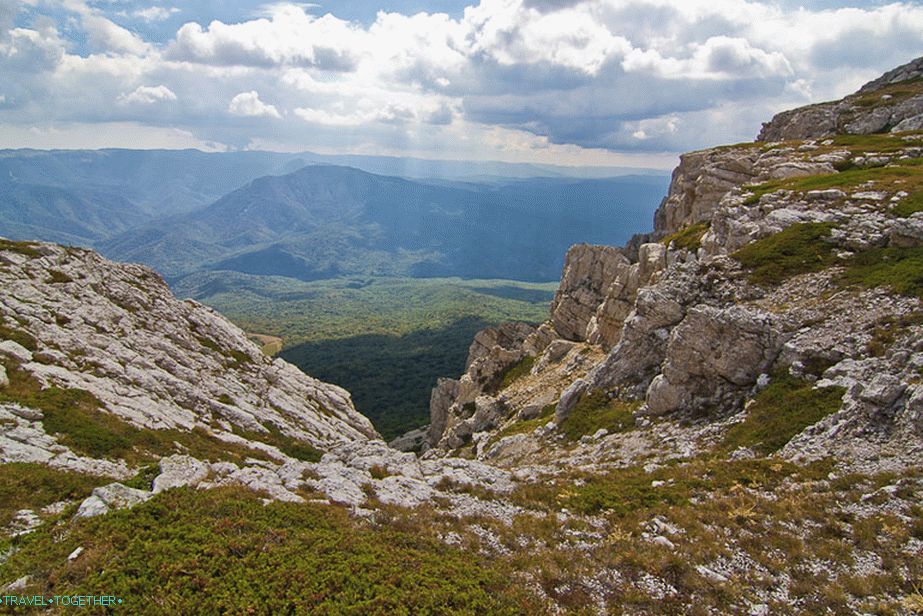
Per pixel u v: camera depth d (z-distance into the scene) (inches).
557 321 3595.0
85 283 2310.5
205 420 1851.6
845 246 1710.1
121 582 583.5
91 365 1747.0
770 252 1798.7
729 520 840.9
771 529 805.2
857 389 1119.0
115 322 2175.2
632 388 1731.1
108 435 1314.0
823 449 1023.6
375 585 616.4
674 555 741.3
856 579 665.0
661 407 1521.9
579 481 1142.3
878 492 840.9
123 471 1167.6
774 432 1156.5
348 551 699.4
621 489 1028.5
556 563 742.5
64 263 2352.4
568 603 647.1
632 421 1567.4
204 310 2940.5
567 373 2637.8
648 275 2674.7
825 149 3115.2
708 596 657.6
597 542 819.4
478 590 634.8
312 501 883.4
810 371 1277.1
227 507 794.8
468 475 1165.7
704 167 3408.0
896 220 1669.5
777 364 1354.6
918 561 684.7
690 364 1497.3
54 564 625.0
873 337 1259.8
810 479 940.6
